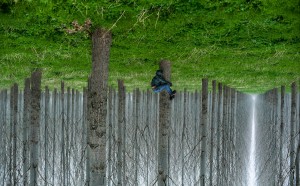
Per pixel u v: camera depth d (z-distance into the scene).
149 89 36.50
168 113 17.67
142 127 33.62
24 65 21.41
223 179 28.16
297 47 18.03
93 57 13.50
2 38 15.82
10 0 12.38
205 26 14.73
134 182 27.02
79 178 27.47
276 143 31.50
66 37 15.76
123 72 24.14
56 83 32.75
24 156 22.39
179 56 19.19
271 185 30.78
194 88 39.50
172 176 30.08
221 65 22.56
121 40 15.91
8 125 37.34
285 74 26.62
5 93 34.09
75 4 12.35
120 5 12.42
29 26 14.36
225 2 12.66
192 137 37.31
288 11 13.24
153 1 12.37
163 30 14.90
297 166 20.84
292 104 25.22
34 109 20.08
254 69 24.33
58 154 32.75
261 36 16.16
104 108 13.39
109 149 24.80
